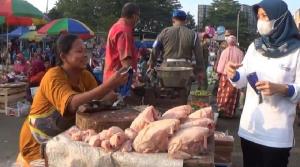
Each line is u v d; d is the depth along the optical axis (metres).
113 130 2.53
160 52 7.32
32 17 10.30
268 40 3.12
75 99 2.93
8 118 9.04
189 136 2.38
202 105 5.45
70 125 3.20
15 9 9.95
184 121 2.76
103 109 3.03
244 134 3.27
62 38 3.17
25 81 11.52
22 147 3.25
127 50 5.24
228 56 9.10
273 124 3.12
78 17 70.69
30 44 34.62
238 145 6.96
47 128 3.17
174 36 6.83
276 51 3.08
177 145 2.36
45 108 3.17
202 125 2.63
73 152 2.49
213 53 22.86
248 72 3.25
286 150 3.17
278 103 3.10
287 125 3.11
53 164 2.55
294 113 3.15
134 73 5.44
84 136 2.62
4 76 11.45
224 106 9.06
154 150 2.43
